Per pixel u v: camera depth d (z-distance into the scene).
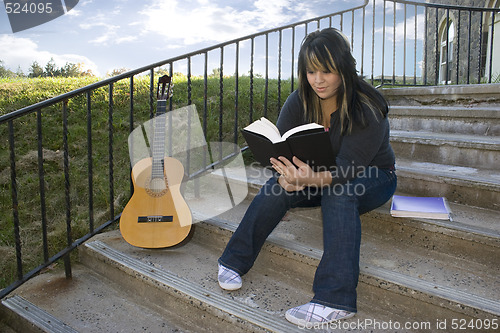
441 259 1.87
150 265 2.05
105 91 4.95
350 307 1.55
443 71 12.77
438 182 2.31
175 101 4.60
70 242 2.22
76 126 4.02
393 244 2.04
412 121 3.25
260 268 2.04
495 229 1.85
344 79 1.65
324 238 1.64
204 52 2.82
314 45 1.63
